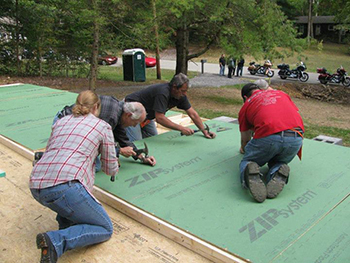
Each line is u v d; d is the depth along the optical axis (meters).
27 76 14.55
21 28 14.10
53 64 15.08
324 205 2.73
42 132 4.73
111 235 2.49
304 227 2.45
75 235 2.15
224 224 2.50
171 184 3.13
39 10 13.44
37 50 14.52
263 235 2.37
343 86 15.70
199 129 4.42
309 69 22.97
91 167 2.29
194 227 2.48
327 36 40.06
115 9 10.31
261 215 2.60
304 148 4.02
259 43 10.01
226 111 9.91
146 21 10.37
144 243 2.50
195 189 3.02
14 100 6.75
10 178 3.60
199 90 13.99
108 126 2.36
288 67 18.39
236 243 2.29
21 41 14.40
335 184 3.09
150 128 4.77
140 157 3.50
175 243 2.50
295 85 15.67
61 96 7.18
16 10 13.58
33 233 2.67
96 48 11.09
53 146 2.23
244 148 3.38
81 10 9.98
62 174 2.10
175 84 3.84
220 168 3.45
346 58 29.16
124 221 2.78
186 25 11.07
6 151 4.36
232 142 4.21
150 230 2.66
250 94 3.30
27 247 2.50
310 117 10.14
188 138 4.38
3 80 13.08
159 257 2.36
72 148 2.18
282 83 16.78
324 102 13.35
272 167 3.01
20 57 14.65
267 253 2.18
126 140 3.35
